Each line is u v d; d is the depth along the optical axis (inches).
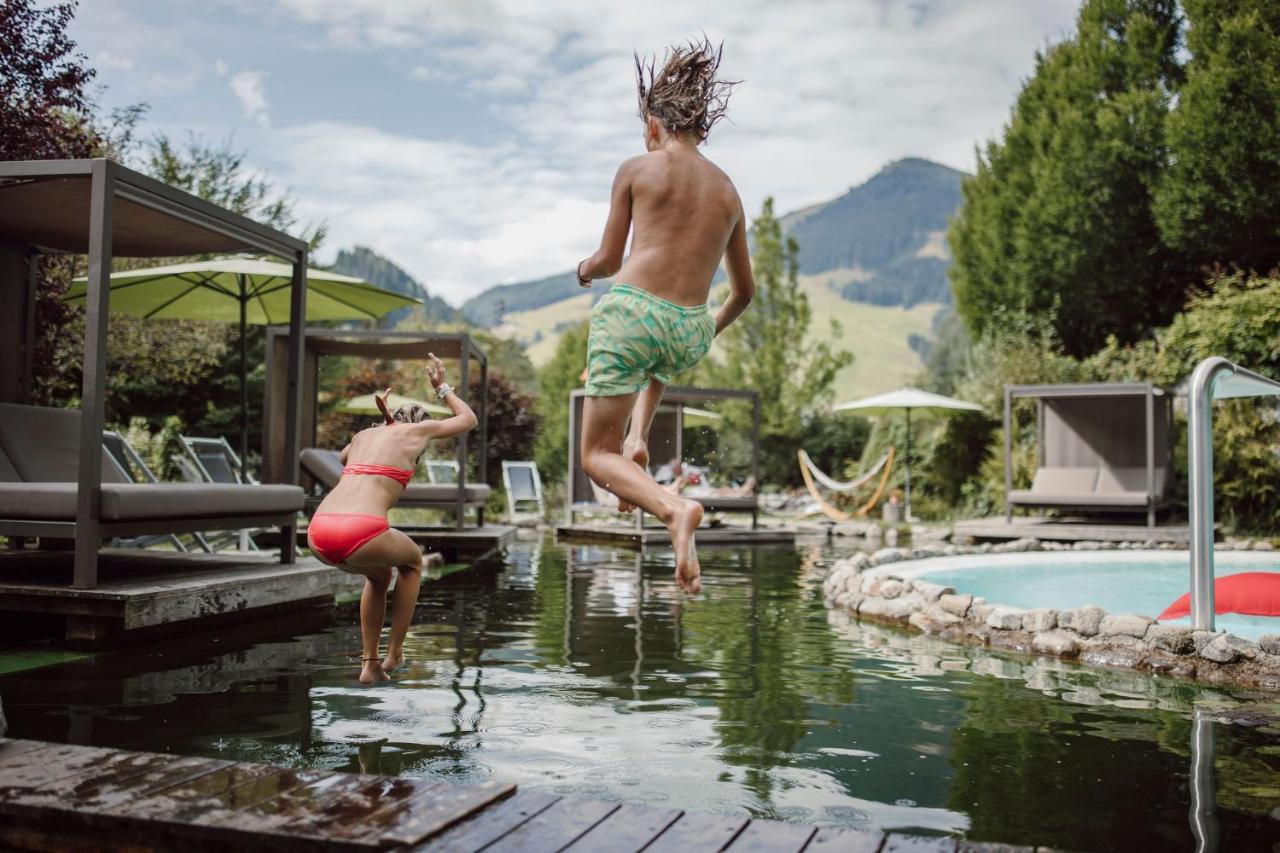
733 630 240.1
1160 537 473.7
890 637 232.5
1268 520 517.3
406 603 140.9
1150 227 676.7
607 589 315.9
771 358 854.5
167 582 221.9
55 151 365.7
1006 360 665.6
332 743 135.6
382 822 92.0
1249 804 114.4
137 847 93.0
